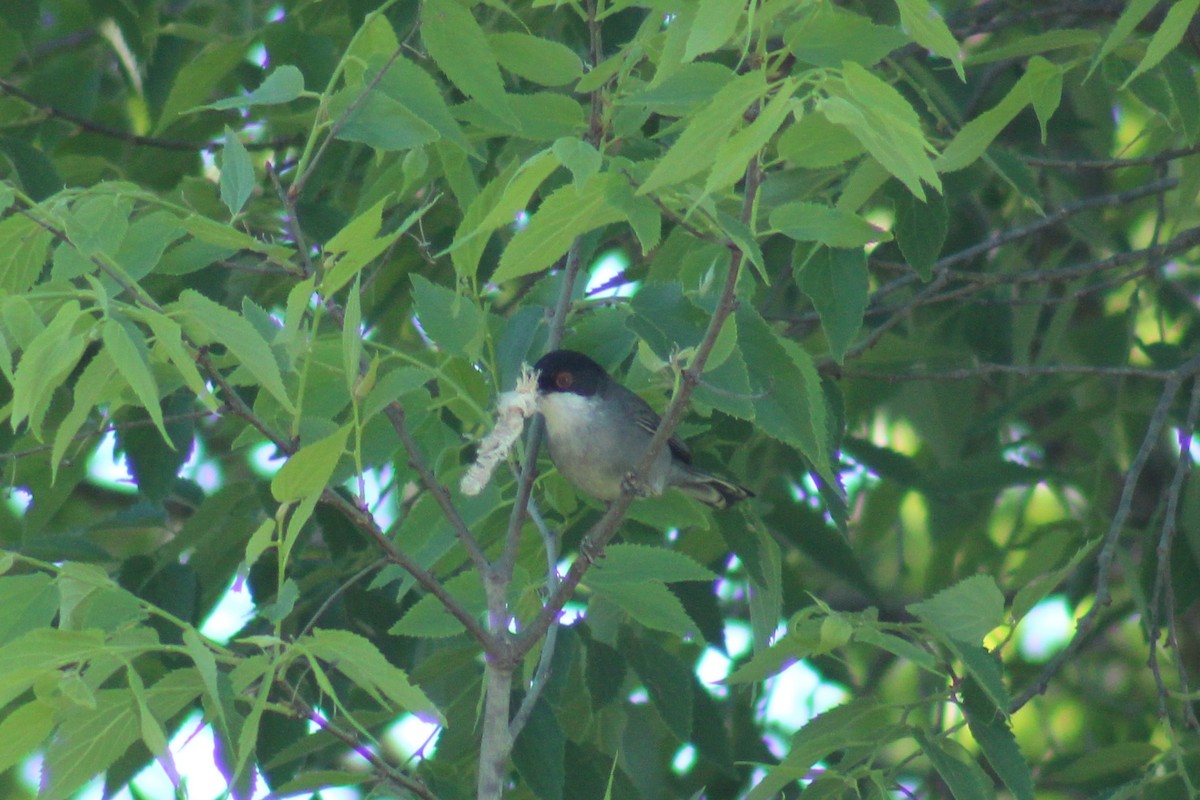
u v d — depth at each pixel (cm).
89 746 609
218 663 760
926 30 563
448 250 569
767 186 912
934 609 722
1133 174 1587
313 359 681
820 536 1083
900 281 1166
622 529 1003
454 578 780
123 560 1012
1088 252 1515
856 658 1445
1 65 1220
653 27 738
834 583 1484
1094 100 1328
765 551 923
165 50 1165
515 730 722
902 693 1595
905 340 1141
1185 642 1478
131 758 909
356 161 1201
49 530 1430
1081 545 1130
